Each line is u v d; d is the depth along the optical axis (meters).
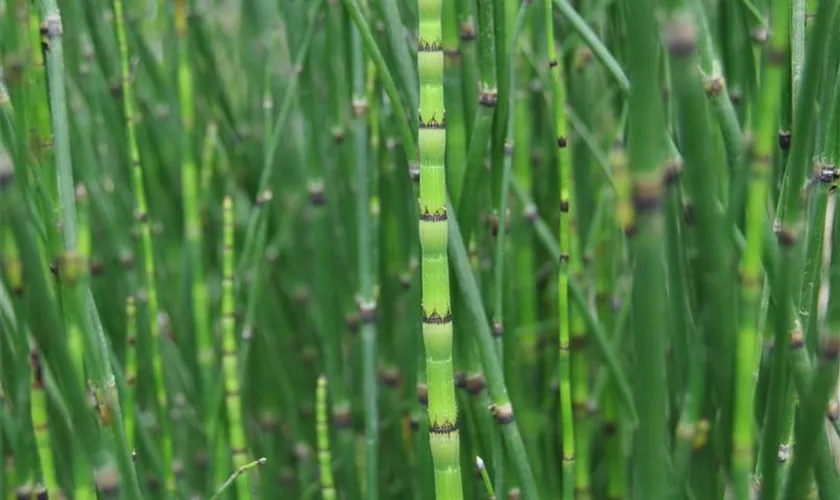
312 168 0.74
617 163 0.44
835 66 0.53
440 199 0.50
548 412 0.73
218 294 0.89
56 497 0.56
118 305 0.83
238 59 1.02
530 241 0.70
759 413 0.58
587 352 0.73
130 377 0.64
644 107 0.42
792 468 0.52
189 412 0.88
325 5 0.70
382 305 0.81
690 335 0.58
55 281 0.55
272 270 0.93
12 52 0.56
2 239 0.53
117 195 0.83
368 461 0.69
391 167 0.73
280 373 0.88
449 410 0.51
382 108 0.72
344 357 0.88
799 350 0.52
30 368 0.54
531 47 0.73
